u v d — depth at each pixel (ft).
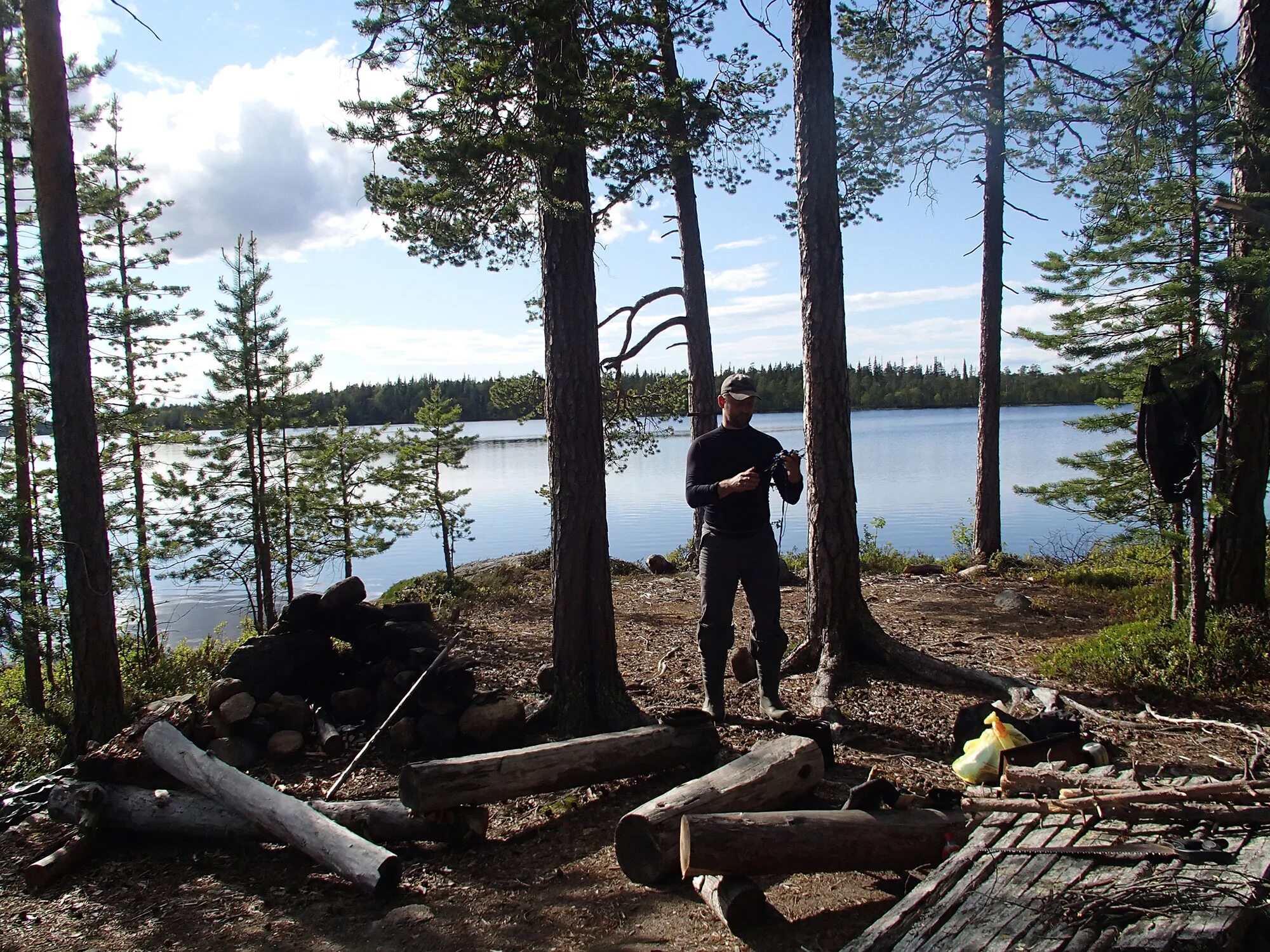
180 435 38.17
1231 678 19.54
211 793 14.38
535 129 16.84
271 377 39.01
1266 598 23.09
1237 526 22.90
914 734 17.74
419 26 17.21
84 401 19.67
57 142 19.40
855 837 11.14
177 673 28.02
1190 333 21.54
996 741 14.49
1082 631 27.58
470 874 12.84
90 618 19.54
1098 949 8.55
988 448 44.47
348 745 18.43
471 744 17.69
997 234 43.78
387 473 44.57
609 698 18.38
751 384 17.89
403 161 18.42
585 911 11.41
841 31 36.37
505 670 24.38
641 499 118.42
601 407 18.65
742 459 18.03
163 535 37.24
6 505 27.94
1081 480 23.93
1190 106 21.57
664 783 15.61
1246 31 23.12
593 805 14.96
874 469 142.72
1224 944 8.54
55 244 19.51
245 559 40.40
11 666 38.04
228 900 12.53
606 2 18.70
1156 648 21.18
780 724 17.87
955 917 9.29
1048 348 22.84
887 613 31.60
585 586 18.33
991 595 34.88
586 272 18.25
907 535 72.95
